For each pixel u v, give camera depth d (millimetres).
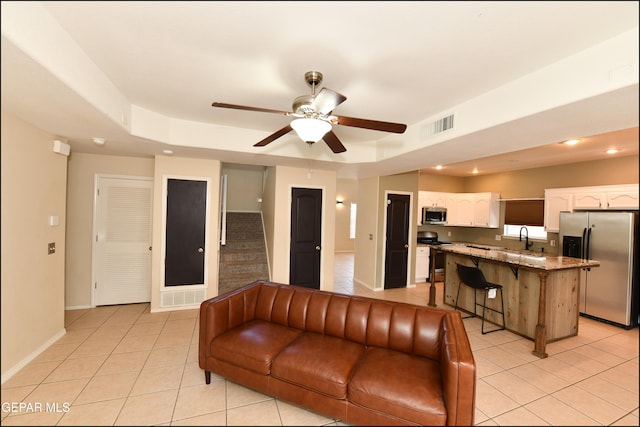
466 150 3104
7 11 1291
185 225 4062
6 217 2303
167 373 2482
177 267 4035
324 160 3975
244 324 2596
